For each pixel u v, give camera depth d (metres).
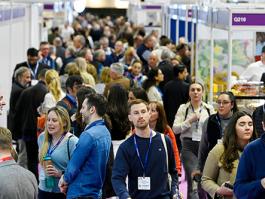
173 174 9.54
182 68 15.91
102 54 21.95
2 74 17.48
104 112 10.01
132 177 9.30
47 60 22.06
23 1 18.70
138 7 38.44
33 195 8.48
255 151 7.70
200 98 12.77
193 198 12.53
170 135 11.27
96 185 9.93
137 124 9.25
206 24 16.55
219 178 9.22
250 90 13.74
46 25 38.12
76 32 34.38
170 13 28.33
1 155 8.42
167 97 15.95
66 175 9.80
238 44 17.11
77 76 13.03
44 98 14.41
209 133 10.97
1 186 8.26
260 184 7.52
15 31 19.92
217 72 16.72
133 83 16.61
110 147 10.18
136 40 27.67
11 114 16.03
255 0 16.28
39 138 10.91
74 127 11.68
